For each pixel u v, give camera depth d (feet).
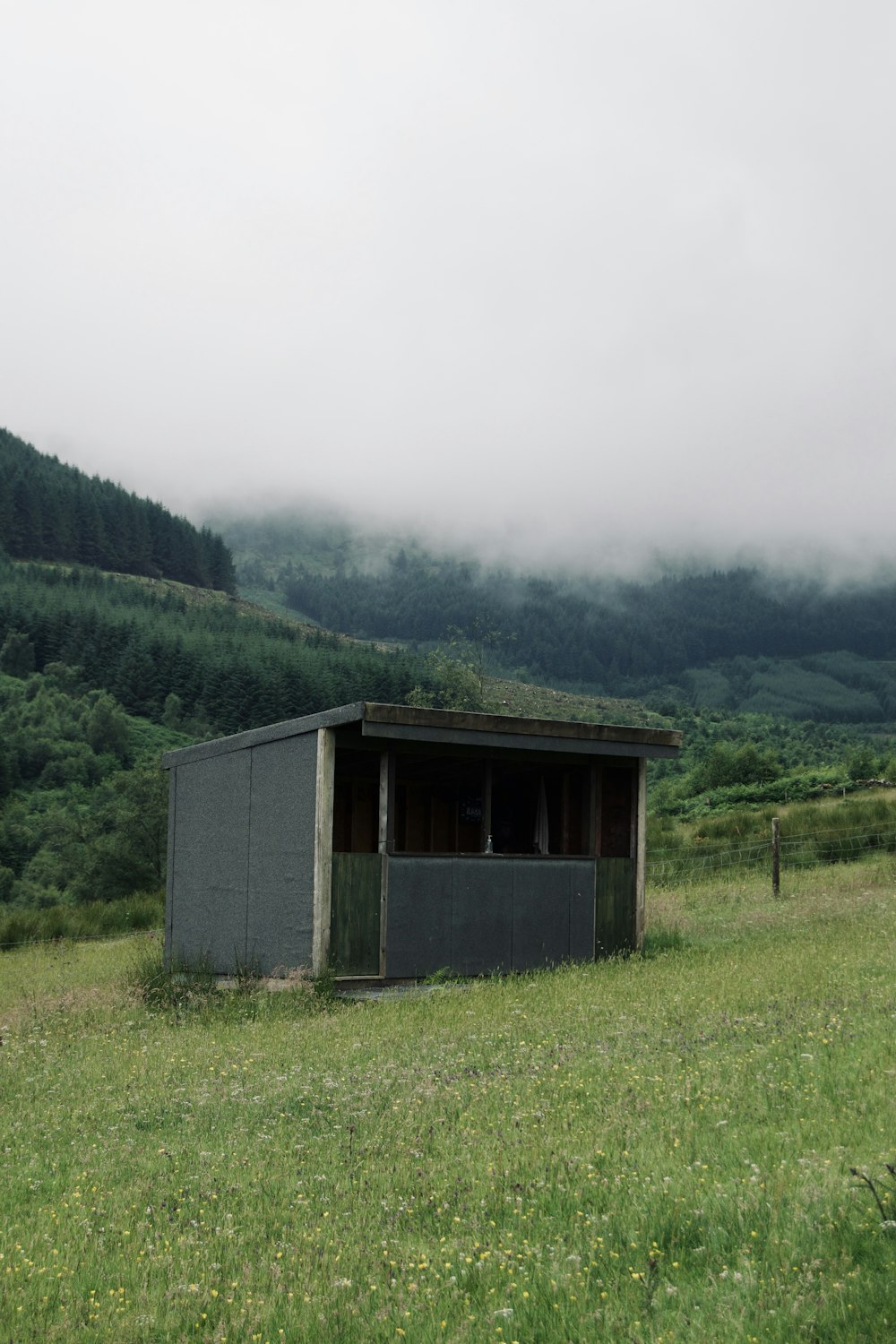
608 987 44.70
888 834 97.60
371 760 58.95
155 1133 27.09
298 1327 15.49
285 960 53.98
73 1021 47.80
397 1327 15.14
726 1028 32.24
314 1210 20.29
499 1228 18.76
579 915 58.80
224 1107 28.76
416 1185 21.15
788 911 70.64
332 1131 25.71
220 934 59.82
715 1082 25.66
